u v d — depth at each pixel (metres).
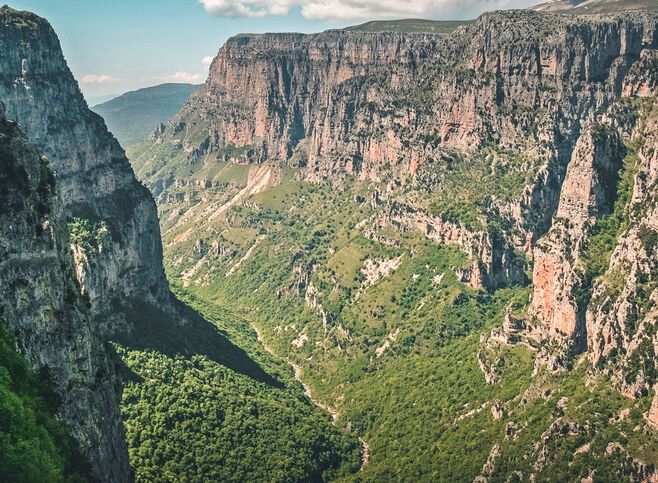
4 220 110.06
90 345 121.75
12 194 112.00
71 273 125.69
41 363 112.56
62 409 113.06
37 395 108.12
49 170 124.69
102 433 121.56
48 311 113.88
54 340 114.50
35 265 112.88
